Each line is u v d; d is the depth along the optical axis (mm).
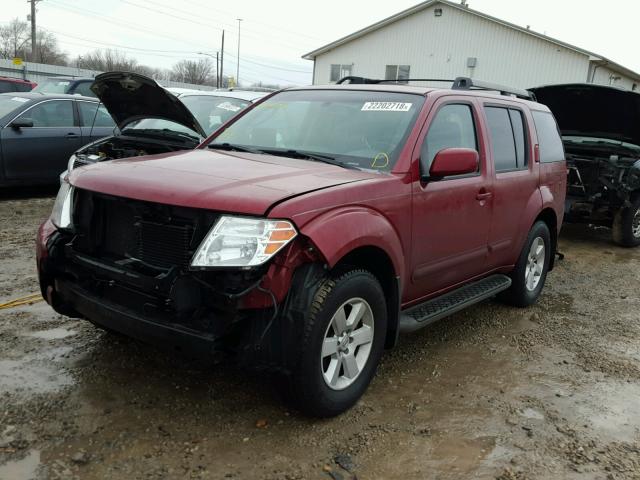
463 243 4305
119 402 3373
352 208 3229
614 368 4402
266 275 2846
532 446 3271
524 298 5586
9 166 8914
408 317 3879
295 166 3592
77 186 3357
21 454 2852
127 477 2744
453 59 29359
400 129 3895
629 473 3088
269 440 3115
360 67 31672
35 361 3803
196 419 3256
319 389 3137
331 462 2984
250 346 2896
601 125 9141
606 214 9016
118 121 6395
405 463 3029
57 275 3498
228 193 2936
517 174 4992
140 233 3105
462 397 3781
